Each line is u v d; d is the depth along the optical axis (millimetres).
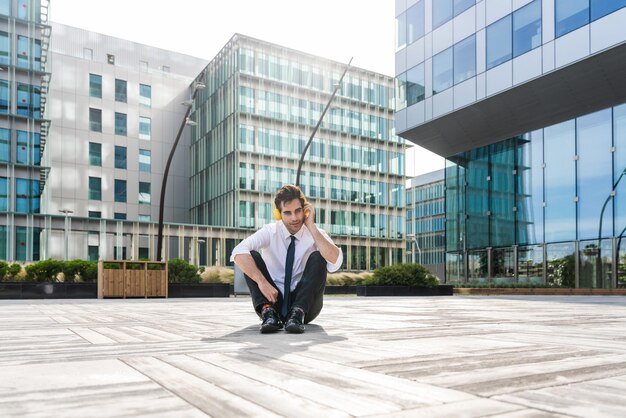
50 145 49625
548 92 21625
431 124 26984
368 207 53531
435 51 26453
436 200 74875
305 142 50531
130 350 3123
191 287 20562
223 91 50031
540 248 23500
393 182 55531
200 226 44219
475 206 27141
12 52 37969
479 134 26125
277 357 2803
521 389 1986
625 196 20281
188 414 1604
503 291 23000
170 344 3432
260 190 47375
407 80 28344
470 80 24406
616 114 20688
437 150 28953
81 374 2297
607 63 19156
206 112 53344
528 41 21656
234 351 3057
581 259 21797
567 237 22406
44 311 8766
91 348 3240
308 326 4945
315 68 52031
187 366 2504
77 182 50719
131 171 53750
